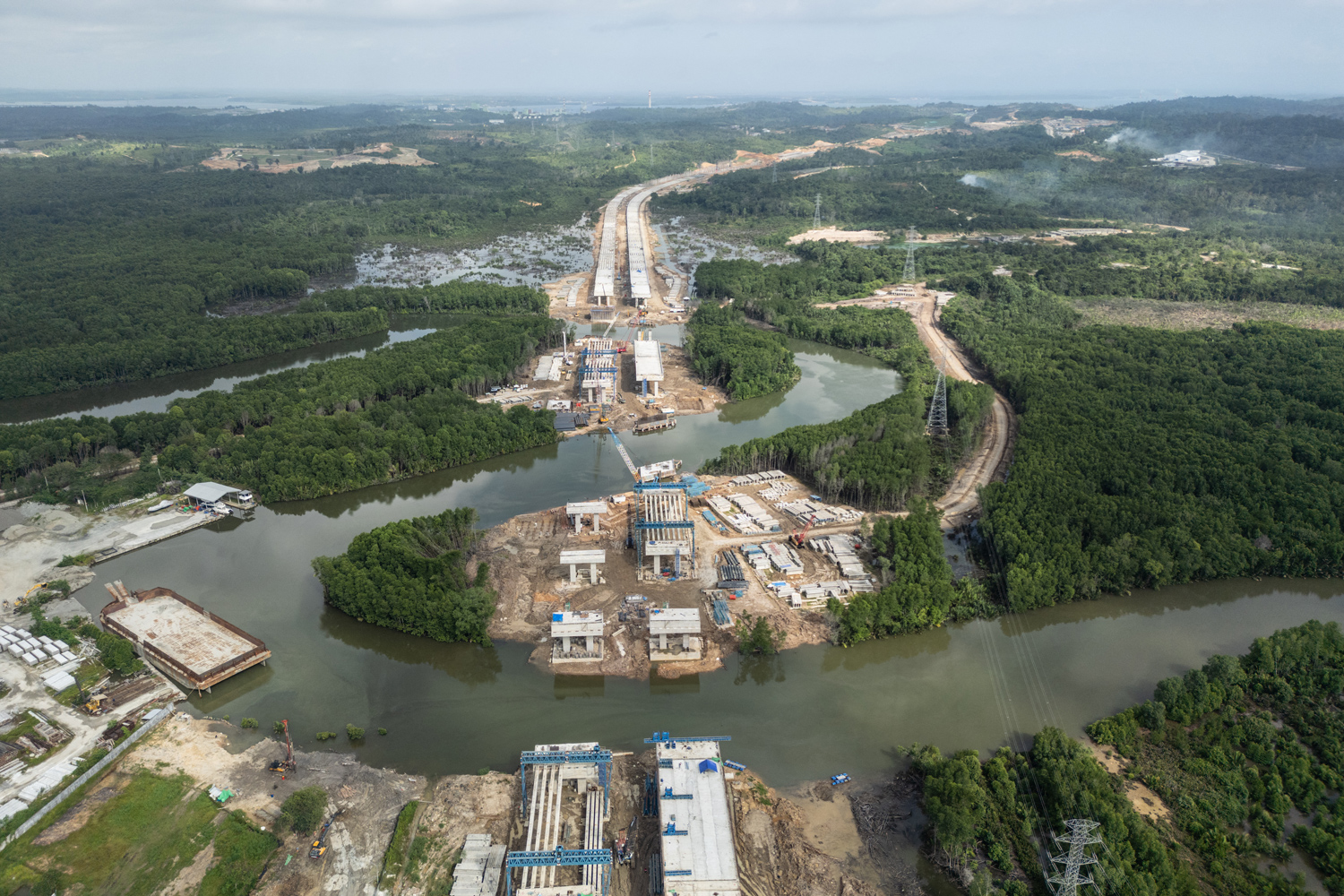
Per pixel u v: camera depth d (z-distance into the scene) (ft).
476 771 461.78
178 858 398.21
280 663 557.74
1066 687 540.11
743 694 528.22
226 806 428.97
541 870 383.65
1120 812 413.18
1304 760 458.91
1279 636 542.57
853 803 439.63
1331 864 399.24
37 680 527.40
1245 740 481.87
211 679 521.65
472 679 541.75
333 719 504.43
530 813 411.75
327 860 399.03
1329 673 521.24
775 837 415.44
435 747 480.64
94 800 433.07
